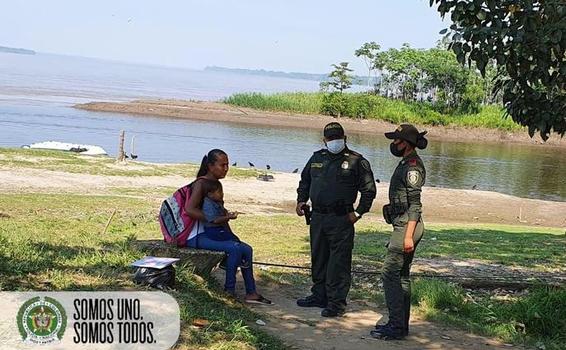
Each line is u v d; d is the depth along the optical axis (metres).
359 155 7.03
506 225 21.55
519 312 7.43
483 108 85.12
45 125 45.81
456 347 6.39
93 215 14.59
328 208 6.98
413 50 96.31
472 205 25.98
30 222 12.28
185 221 7.18
